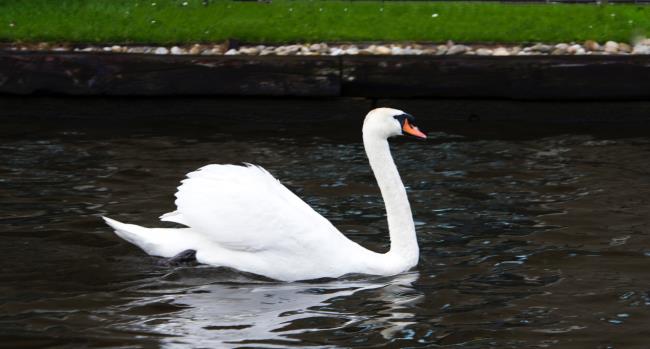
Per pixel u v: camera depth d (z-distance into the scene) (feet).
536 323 28.86
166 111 57.57
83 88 56.95
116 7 65.92
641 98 56.90
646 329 28.35
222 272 32.65
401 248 33.71
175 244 32.96
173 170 45.68
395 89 57.11
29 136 52.60
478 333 28.09
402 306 30.22
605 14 65.26
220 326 28.27
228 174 33.35
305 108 57.31
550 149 50.85
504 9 66.59
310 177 45.11
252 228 32.48
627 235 37.04
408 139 53.52
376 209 40.47
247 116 57.41
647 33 62.49
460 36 62.08
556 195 42.50
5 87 57.00
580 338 27.73
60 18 63.82
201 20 64.03
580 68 56.75
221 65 56.75
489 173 46.24
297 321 28.81
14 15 64.13
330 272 32.73
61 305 29.53
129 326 28.09
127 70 56.90
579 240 36.58
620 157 48.96
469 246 36.06
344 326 28.53
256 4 67.21
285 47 60.90
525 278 32.73
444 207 40.96
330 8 66.23
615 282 32.24
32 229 36.60
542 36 62.23
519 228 38.09
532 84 56.90
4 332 27.43
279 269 32.50
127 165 46.52
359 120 57.36
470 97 57.31
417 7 66.95
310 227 32.83
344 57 56.75
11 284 31.14
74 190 42.09
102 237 35.91
